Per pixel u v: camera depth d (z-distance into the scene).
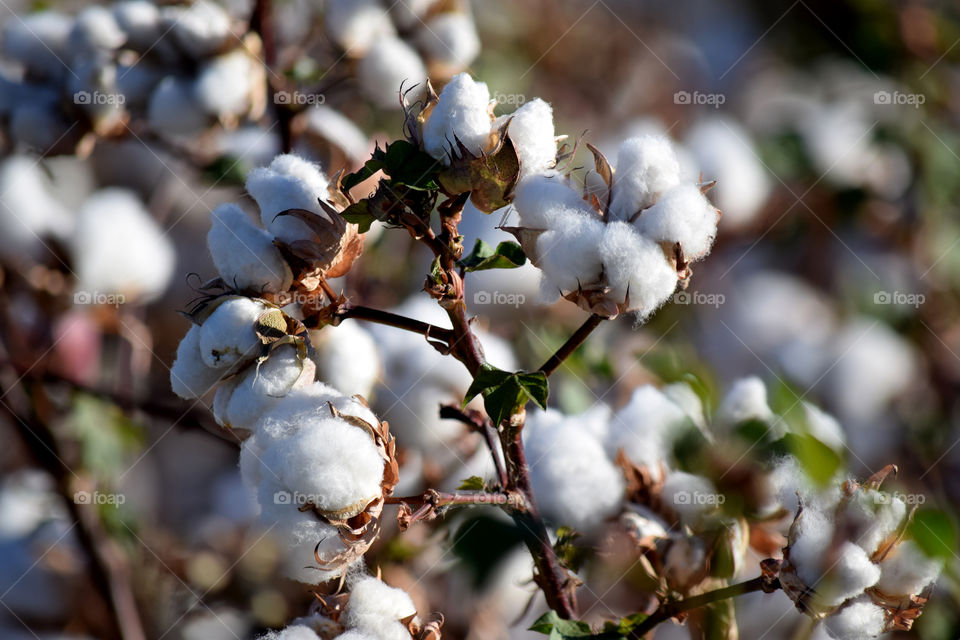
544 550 1.15
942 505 1.43
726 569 1.19
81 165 1.73
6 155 1.48
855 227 1.72
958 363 1.62
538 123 1.12
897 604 1.12
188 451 1.64
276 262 1.13
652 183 1.11
